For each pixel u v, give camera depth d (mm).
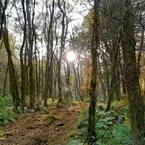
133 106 8055
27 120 18344
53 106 27688
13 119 17844
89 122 11867
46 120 17953
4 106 21641
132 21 8117
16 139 13750
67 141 12328
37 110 23594
